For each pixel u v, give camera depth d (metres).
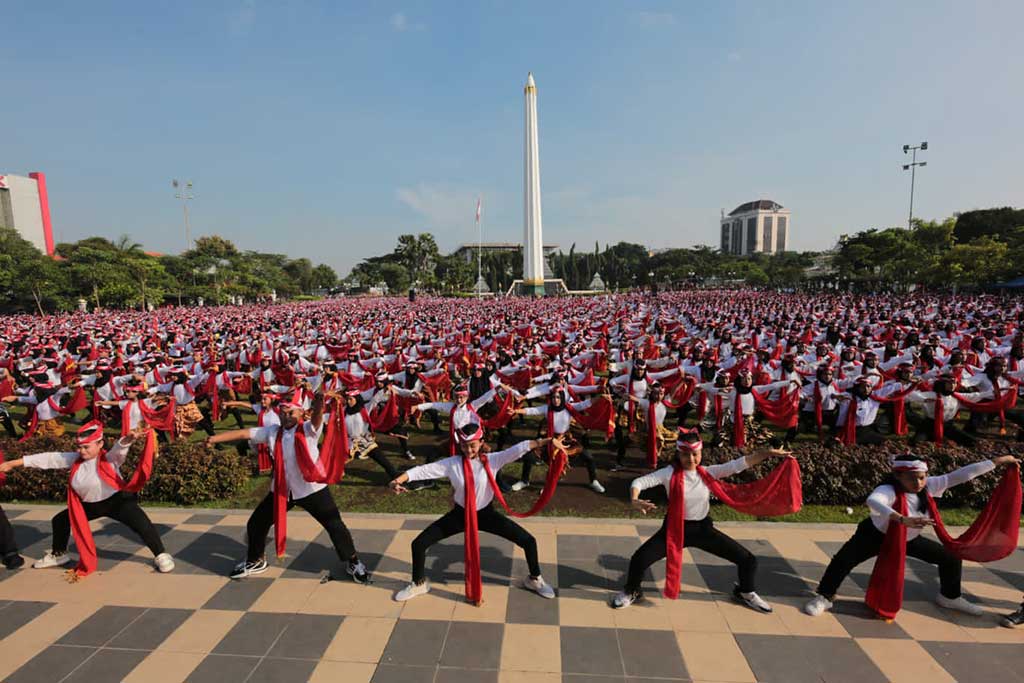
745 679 4.86
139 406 11.49
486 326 27.02
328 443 6.49
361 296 108.62
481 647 5.34
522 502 9.18
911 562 6.87
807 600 6.07
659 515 8.55
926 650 5.20
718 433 10.99
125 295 58.06
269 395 10.50
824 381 11.67
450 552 7.36
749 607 5.96
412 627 5.68
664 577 6.62
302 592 6.37
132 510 6.73
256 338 23.86
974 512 8.31
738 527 7.90
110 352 20.31
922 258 52.44
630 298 65.75
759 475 8.77
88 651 5.35
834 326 21.41
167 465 9.30
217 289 75.56
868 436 11.11
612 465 11.02
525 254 77.44
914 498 5.59
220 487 9.36
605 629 5.61
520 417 14.65
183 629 5.68
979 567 6.68
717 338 21.75
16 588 6.52
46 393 12.84
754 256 129.12
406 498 9.34
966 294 51.50
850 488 8.60
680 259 115.06
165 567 6.86
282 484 6.34
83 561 6.68
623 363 14.89
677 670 4.98
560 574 6.71
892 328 21.86
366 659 5.18
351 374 15.05
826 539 7.53
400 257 116.06
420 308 51.28
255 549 6.70
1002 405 10.10
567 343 21.91
